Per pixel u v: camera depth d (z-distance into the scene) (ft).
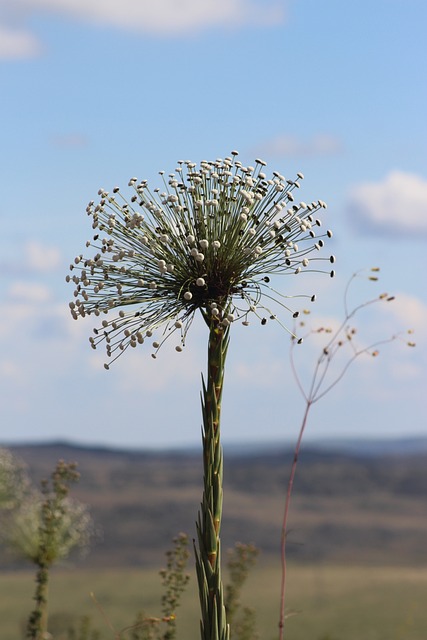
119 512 180.86
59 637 30.83
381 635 58.44
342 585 83.35
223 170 15.53
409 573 95.55
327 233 15.47
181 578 21.57
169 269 14.89
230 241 15.38
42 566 25.25
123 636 22.81
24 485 31.63
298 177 15.55
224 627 14.98
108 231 15.56
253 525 172.04
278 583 84.43
